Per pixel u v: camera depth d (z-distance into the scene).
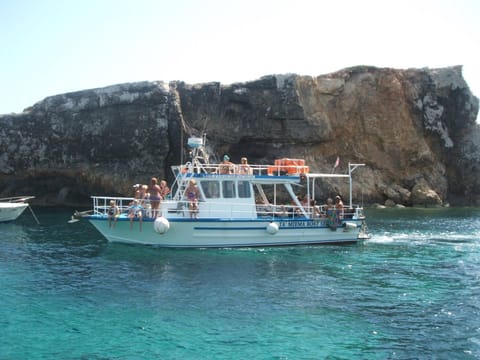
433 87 53.88
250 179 21.41
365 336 10.96
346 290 14.60
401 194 51.47
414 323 11.80
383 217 38.16
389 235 27.09
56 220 33.53
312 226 22.09
